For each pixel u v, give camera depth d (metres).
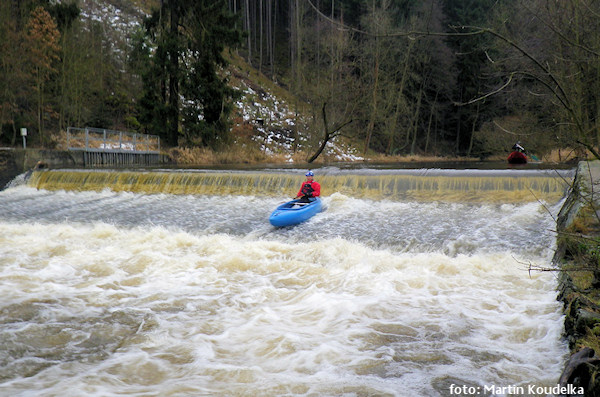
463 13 48.88
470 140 52.59
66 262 8.91
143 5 51.28
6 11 23.62
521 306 6.38
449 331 5.63
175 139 32.12
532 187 13.23
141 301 6.84
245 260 9.00
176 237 10.62
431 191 13.95
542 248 9.14
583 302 5.20
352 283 7.61
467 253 9.33
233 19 31.73
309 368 4.74
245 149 36.19
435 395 4.19
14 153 19.39
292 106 49.62
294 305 6.67
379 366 4.76
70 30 28.55
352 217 12.12
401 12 48.09
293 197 14.60
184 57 32.72
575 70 6.83
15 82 24.20
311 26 55.03
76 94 28.14
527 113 17.48
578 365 4.02
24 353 5.10
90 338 5.52
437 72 50.16
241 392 4.27
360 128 48.12
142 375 4.62
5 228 11.77
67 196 15.53
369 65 45.69
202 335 5.60
